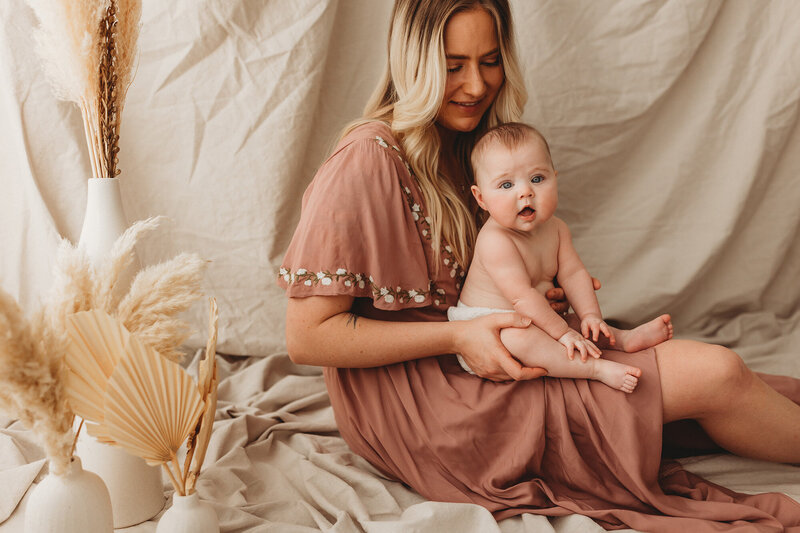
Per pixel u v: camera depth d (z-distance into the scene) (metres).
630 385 1.55
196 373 2.23
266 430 1.98
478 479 1.62
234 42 2.20
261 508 1.64
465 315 1.70
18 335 1.15
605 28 2.28
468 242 1.80
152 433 1.29
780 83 2.30
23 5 2.07
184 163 2.28
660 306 2.46
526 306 1.62
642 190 2.42
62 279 1.30
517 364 1.57
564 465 1.60
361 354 1.63
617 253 2.46
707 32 2.28
